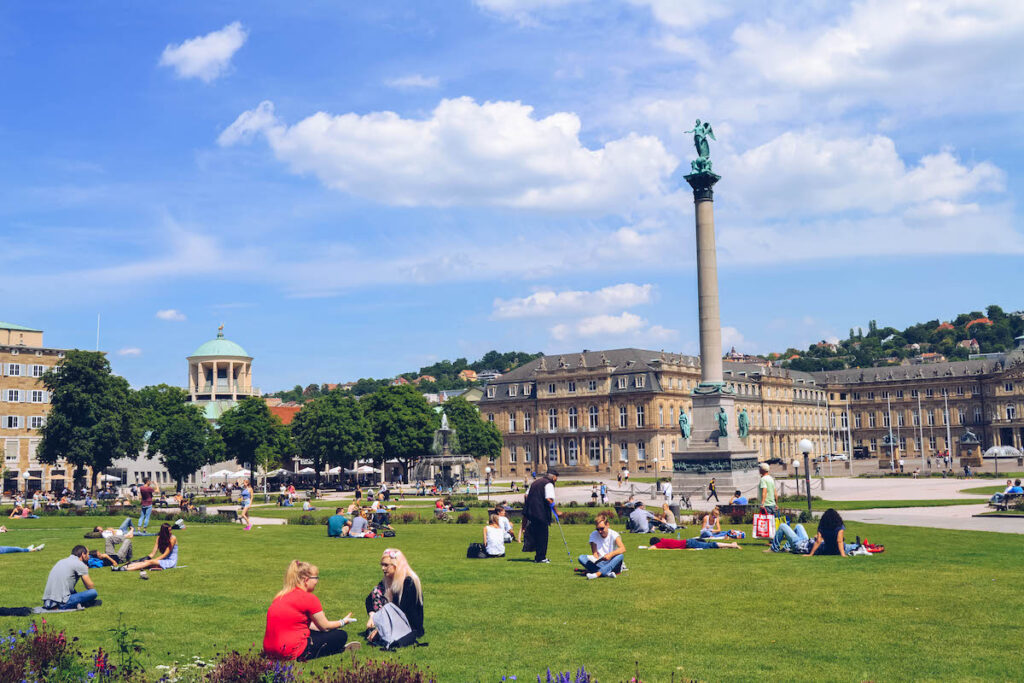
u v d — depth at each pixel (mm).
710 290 71688
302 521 51031
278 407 188000
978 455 139375
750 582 22406
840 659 14609
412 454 132375
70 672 13258
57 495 107375
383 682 12078
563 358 195000
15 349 125562
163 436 118312
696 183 72125
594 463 184125
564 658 14836
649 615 18328
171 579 24406
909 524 40750
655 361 179750
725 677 13656
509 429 197125
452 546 33375
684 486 71188
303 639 14914
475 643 15961
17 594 22125
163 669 14180
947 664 14242
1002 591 20578
